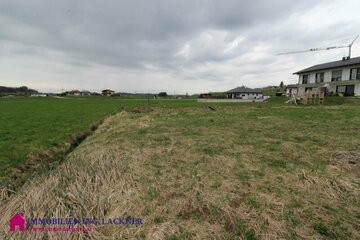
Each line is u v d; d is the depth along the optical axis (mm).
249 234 2828
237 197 3748
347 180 4250
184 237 2779
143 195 3838
